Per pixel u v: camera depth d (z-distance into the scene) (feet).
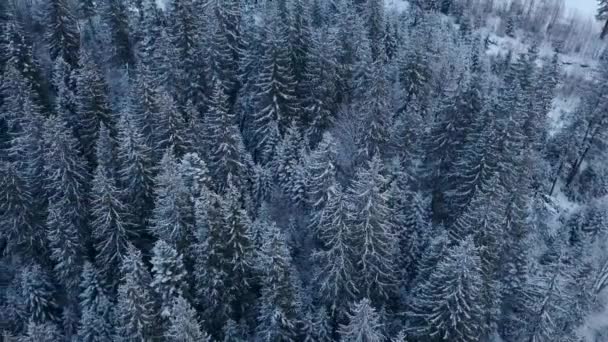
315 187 134.92
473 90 154.51
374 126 150.82
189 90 185.26
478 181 132.87
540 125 160.15
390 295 125.80
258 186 152.46
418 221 134.00
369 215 108.68
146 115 157.28
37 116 153.48
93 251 143.43
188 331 89.51
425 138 168.45
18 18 224.74
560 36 282.77
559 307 113.39
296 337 114.93
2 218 143.95
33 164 150.00
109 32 225.76
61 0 202.90
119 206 128.26
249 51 189.98
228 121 144.46
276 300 109.70
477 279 95.55
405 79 187.42
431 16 238.89
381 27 214.69
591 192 180.04
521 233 129.49
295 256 142.72
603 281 147.23
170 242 119.34
